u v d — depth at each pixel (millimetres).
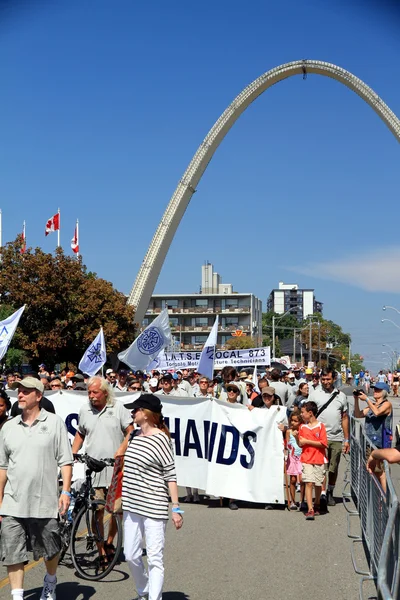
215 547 9500
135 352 18828
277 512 12156
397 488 8367
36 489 6820
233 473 12422
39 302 43781
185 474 12766
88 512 8211
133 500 6695
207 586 7699
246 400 15992
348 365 176875
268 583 7824
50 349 45250
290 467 12438
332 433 12750
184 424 12812
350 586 7738
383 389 13359
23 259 44406
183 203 72750
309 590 7582
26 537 6898
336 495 14133
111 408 9070
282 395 17109
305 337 162000
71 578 8078
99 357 19812
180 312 117062
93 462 8320
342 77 73125
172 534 10312
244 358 29953
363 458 10344
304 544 9695
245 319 116250
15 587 6715
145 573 6949
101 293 46469
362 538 10016
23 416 7027
